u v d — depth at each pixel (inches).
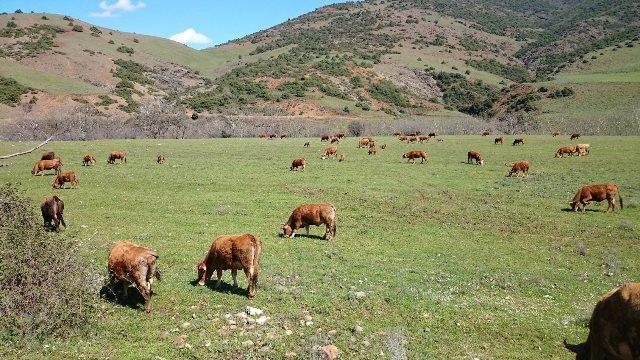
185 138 3275.1
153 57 7455.7
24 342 361.4
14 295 386.3
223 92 5541.3
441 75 7298.2
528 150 2178.9
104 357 351.6
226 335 393.4
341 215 965.2
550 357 389.7
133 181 1309.1
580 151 1932.8
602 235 844.6
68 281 416.5
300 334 400.5
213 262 502.9
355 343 391.2
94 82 5383.9
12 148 2102.6
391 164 1707.7
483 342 412.5
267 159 1862.7
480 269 645.9
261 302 468.4
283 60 7682.1
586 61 7071.9
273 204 1042.1
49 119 3115.2
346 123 4318.4
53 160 1414.9
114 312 429.7
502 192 1202.0
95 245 676.7
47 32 6673.2
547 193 1187.3
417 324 441.4
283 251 685.9
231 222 872.9
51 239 452.4
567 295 560.1
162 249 672.4
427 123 4092.0
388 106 5895.7
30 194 1108.5
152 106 4453.7
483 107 5762.8
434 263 667.4
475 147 2352.4
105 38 7559.1
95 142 2608.3
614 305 261.0
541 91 5196.9
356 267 624.7
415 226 890.7
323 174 1460.4
